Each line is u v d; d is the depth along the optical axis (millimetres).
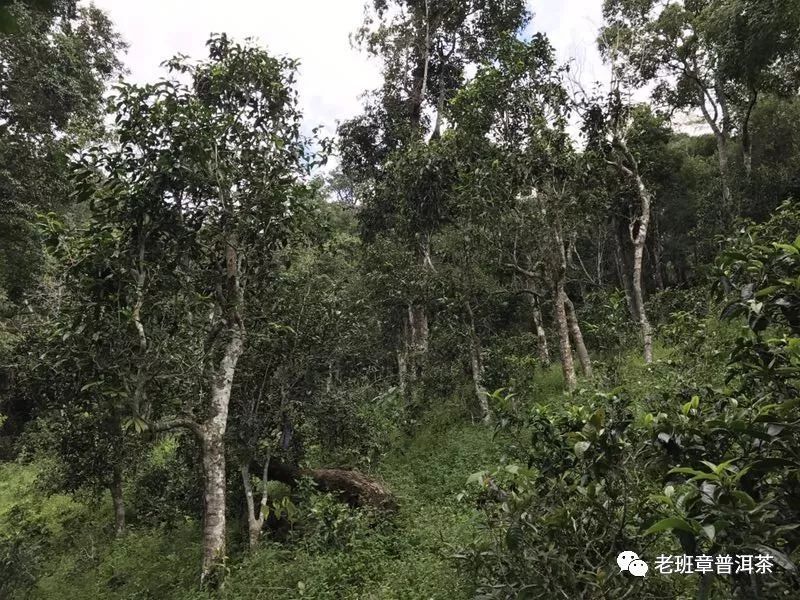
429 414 12664
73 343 6148
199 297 6965
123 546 9617
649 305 15188
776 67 14898
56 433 9797
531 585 3262
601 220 13422
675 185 20047
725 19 12039
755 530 2250
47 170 11945
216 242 7859
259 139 8102
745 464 2562
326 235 9102
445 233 13875
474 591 4512
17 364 8383
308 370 8852
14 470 17750
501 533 3840
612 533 3303
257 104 8391
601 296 15586
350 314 9164
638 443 3244
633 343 12961
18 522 12758
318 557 6555
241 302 7742
